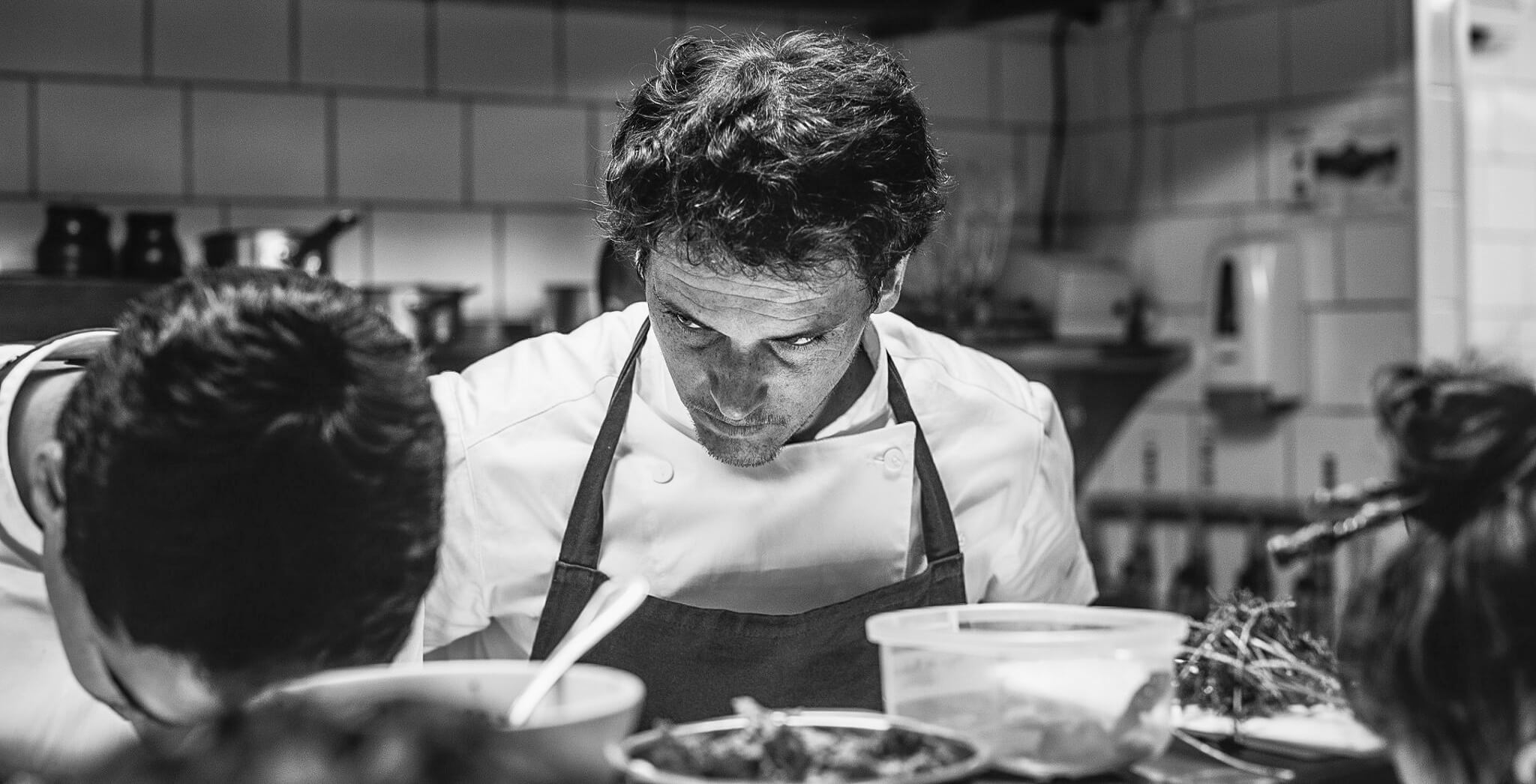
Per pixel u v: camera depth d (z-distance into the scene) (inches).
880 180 43.9
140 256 106.3
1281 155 130.0
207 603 30.0
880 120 44.4
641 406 54.7
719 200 41.8
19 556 41.4
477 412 56.3
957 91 147.4
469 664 32.5
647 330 55.8
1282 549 45.0
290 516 30.1
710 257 42.4
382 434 31.2
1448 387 41.9
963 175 144.9
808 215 42.0
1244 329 128.0
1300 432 128.9
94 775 30.1
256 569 30.0
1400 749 40.3
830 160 42.4
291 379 30.4
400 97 125.1
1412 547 40.8
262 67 120.4
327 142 122.8
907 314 126.3
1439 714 39.1
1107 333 137.5
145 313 32.4
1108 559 141.6
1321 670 47.5
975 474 57.9
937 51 146.1
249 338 30.6
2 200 112.9
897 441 54.6
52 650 41.2
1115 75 145.9
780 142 42.3
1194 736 44.3
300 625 30.5
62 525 32.9
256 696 30.9
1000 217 145.3
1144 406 142.8
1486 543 38.9
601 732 29.2
